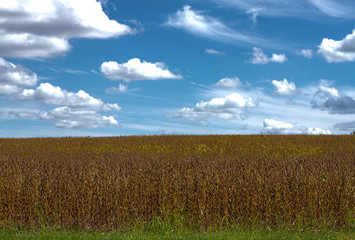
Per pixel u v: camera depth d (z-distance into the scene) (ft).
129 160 42.75
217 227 29.19
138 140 91.86
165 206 30.66
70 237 26.53
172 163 38.81
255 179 31.81
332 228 29.17
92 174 33.22
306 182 31.07
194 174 33.30
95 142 89.10
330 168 35.12
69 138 100.68
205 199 30.42
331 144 79.25
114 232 28.71
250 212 30.12
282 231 28.40
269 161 41.16
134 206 30.96
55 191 31.01
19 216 30.55
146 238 26.18
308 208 30.19
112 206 30.66
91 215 30.78
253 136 96.63
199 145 74.69
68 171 34.94
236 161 42.16
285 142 82.69
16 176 32.60
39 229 29.53
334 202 30.19
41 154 60.70
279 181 31.30
